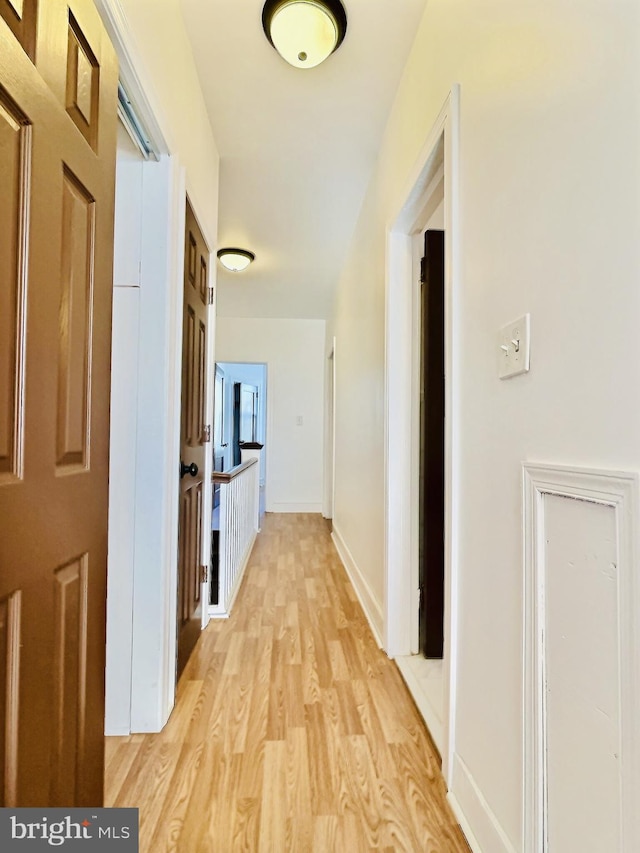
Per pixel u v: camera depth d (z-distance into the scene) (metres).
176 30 1.57
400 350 2.12
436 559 2.03
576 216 0.76
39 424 0.72
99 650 0.95
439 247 2.08
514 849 0.91
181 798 1.21
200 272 2.11
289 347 5.99
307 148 2.42
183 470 1.84
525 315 0.92
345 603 2.75
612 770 0.65
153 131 1.40
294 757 1.38
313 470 6.03
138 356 1.52
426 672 1.89
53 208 0.75
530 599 0.87
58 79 0.76
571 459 0.77
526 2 0.92
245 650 2.10
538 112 0.88
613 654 0.66
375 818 1.16
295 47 1.66
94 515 0.92
